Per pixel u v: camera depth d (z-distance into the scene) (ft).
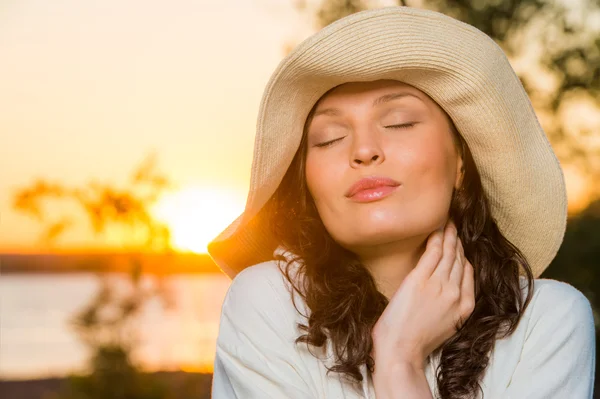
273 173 6.27
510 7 18.06
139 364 19.27
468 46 5.88
